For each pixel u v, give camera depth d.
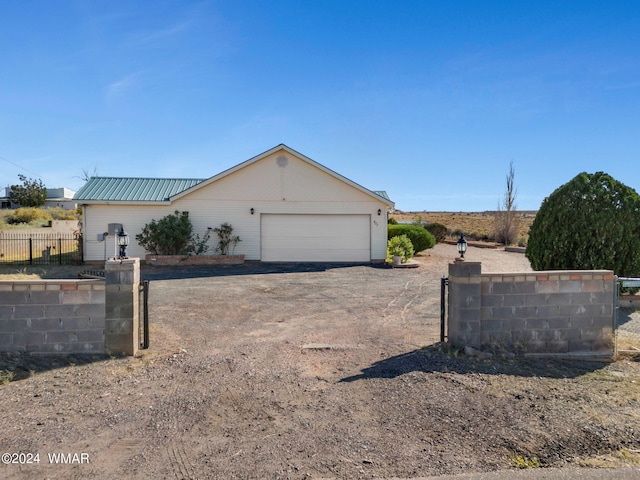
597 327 6.02
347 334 6.95
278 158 18.67
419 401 4.33
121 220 18.12
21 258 19.66
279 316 8.31
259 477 3.05
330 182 18.88
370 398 4.41
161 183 20.14
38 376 4.87
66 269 15.97
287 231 18.77
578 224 8.65
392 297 10.53
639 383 5.00
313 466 3.20
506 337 5.90
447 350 5.80
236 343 6.35
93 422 3.85
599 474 3.15
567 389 4.75
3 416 3.93
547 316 5.95
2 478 3.00
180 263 17.36
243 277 13.98
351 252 18.94
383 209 19.03
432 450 3.44
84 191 18.62
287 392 4.56
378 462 3.26
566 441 3.61
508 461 3.31
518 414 4.08
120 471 3.11
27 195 49.31
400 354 5.82
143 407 4.16
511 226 29.58
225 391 4.57
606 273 6.04
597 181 8.83
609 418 4.02
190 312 8.49
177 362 5.43
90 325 5.55
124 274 5.60
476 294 5.78
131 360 5.43
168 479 3.02
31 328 5.42
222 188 18.50
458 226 42.50
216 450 3.41
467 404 4.28
